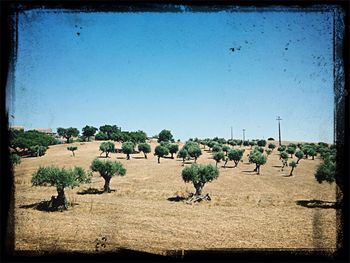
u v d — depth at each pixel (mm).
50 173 22531
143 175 53938
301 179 49844
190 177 29625
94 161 34812
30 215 18219
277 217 20594
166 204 26828
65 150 88000
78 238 11641
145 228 16500
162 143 88250
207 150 108688
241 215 21625
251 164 76438
